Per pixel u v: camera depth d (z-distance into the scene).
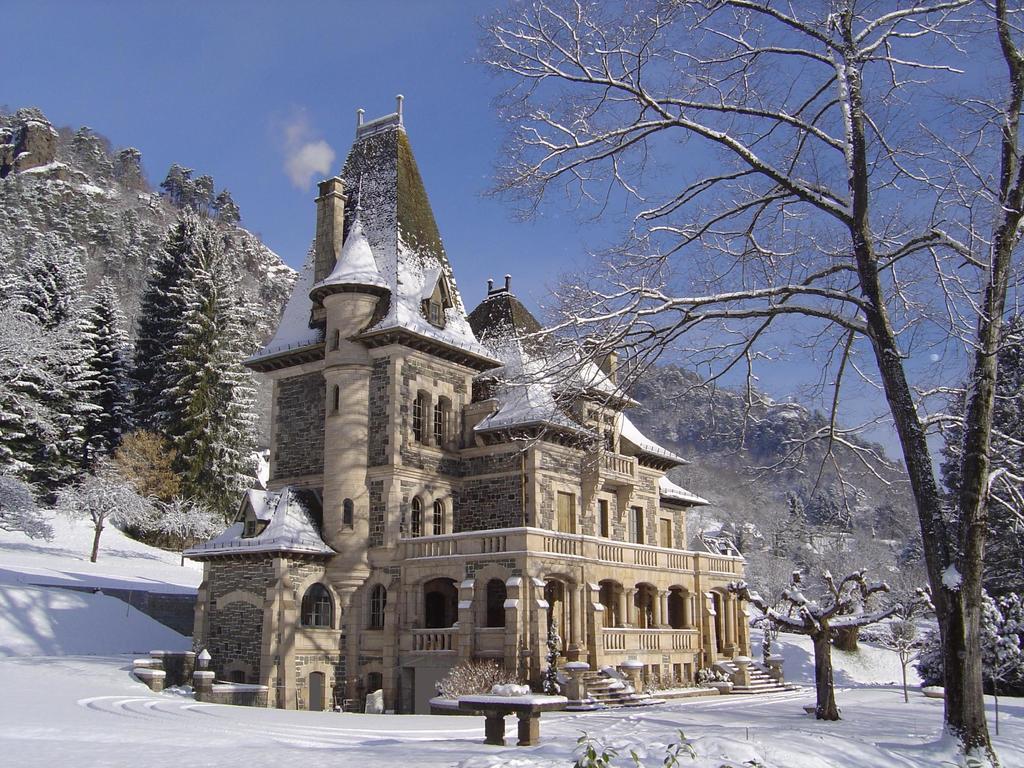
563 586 38.16
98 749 15.43
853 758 14.56
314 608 37.09
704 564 43.56
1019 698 36.12
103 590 46.12
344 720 25.12
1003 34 18.33
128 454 62.66
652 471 47.97
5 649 36.50
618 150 20.05
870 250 18.66
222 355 70.50
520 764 12.59
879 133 19.69
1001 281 17.75
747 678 41.69
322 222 43.78
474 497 40.94
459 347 41.16
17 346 59.06
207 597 38.50
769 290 19.08
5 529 54.00
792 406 21.52
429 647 34.81
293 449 41.47
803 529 81.38
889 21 18.98
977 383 17.75
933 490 17.80
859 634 66.81
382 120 45.94
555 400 20.52
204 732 19.52
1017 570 45.19
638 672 35.56
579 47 19.75
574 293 19.67
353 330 39.41
